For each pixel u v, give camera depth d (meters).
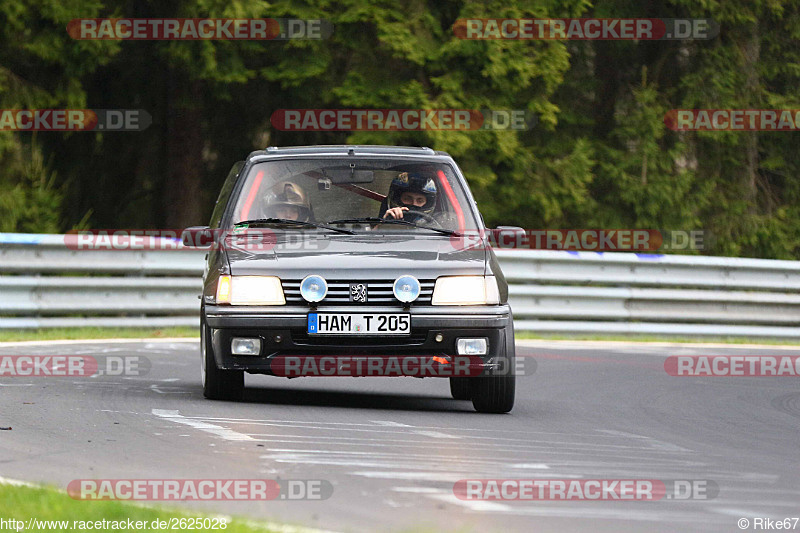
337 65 79.31
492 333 29.81
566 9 81.75
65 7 69.62
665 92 97.50
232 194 32.69
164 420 26.91
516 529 17.19
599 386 39.03
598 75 99.31
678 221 94.88
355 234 31.38
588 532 17.22
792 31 100.31
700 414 32.91
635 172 94.44
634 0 94.81
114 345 46.97
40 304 52.06
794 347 59.31
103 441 23.88
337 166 32.81
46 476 20.30
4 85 71.31
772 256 101.06
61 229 84.19
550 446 25.22
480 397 30.67
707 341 63.25
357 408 30.78
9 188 70.50
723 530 17.70
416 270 29.70
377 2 75.88
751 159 101.50
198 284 56.69
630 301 62.69
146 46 76.44
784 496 20.58
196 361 41.72
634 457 24.27
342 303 29.45
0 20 69.12
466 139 75.81
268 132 86.62
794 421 32.19
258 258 30.12
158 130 85.75
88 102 82.81
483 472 21.64
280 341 29.41
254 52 75.19
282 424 26.84
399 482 20.44
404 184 32.59
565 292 61.41
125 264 54.97
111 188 87.50
